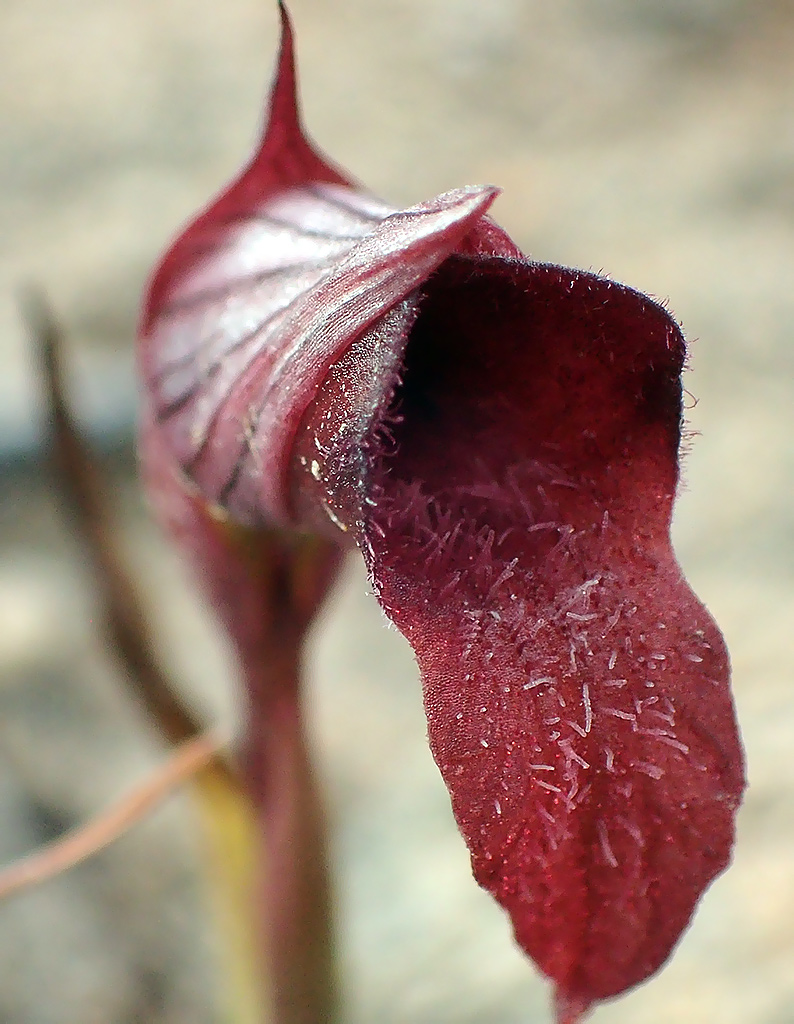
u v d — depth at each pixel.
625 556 0.07
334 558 0.09
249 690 0.09
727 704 0.07
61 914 0.12
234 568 0.09
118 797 0.13
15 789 0.12
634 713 0.07
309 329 0.07
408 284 0.07
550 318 0.07
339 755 0.13
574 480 0.08
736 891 0.11
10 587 0.14
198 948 0.12
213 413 0.08
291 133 0.08
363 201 0.08
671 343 0.07
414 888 0.12
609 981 0.07
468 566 0.07
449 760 0.07
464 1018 0.11
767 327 0.17
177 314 0.08
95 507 0.09
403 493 0.07
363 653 0.14
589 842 0.07
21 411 0.16
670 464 0.08
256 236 0.08
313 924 0.09
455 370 0.08
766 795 0.11
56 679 0.13
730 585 0.13
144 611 0.09
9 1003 0.11
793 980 0.10
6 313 0.17
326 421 0.07
